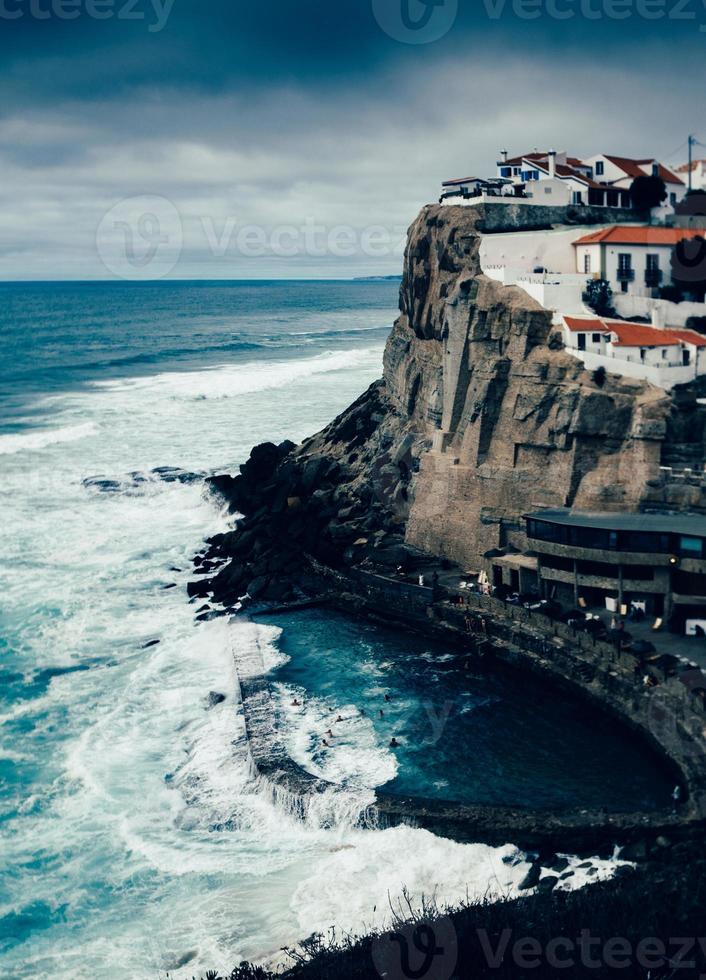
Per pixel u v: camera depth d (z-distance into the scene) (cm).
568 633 6588
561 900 4406
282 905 4612
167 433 13875
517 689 6462
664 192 10412
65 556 9081
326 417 14925
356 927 4425
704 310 8312
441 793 5303
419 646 7169
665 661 6012
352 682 6638
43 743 6000
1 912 4619
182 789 5538
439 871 4772
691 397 7238
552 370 7662
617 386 7406
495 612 7131
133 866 4925
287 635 7406
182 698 6550
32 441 13300
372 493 9356
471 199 9594
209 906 4625
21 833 5166
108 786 5569
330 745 5822
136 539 9525
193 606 8031
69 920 4569
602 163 10775
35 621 7700
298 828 5231
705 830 4756
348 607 7812
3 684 6725
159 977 4206
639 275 8731
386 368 11212
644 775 5381
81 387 18088
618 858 4753
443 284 9444
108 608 7962
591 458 7444
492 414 8019
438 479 8356
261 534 9100
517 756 5641
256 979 4044
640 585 6688
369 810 5122
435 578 7494
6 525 9888
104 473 11638
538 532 7031
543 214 9725
